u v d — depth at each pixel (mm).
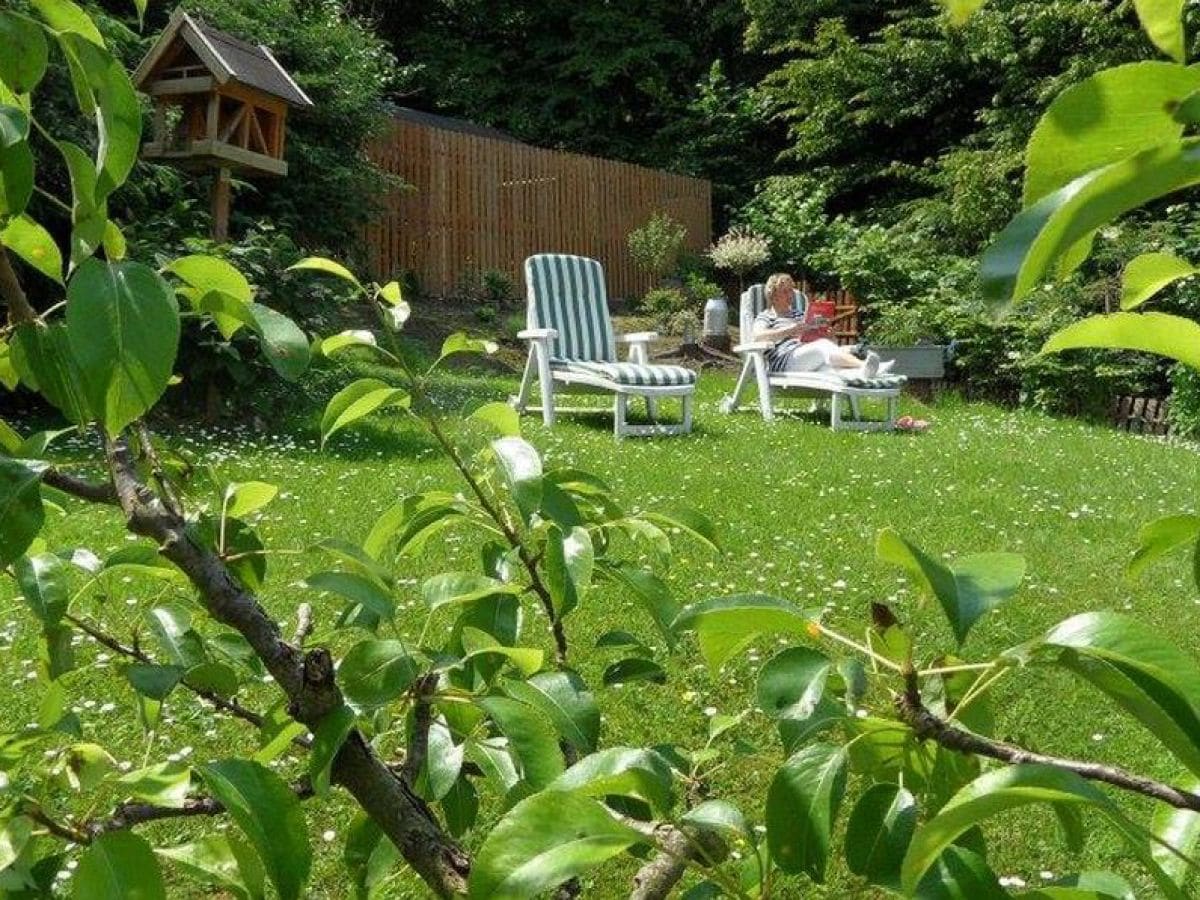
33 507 779
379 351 1241
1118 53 17812
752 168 23141
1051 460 8305
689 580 4695
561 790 748
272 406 8375
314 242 13781
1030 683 3607
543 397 9195
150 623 1048
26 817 833
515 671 1149
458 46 23500
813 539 5480
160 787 823
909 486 6918
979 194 18172
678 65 24000
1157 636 651
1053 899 718
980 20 19188
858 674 760
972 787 611
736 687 3547
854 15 22953
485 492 1331
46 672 1114
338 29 13461
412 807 933
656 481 6707
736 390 10586
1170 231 13133
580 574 1095
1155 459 8867
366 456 7203
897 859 766
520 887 678
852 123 21469
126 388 705
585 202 18094
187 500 1087
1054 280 510
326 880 2523
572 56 23891
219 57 8141
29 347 822
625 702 3420
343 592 929
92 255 746
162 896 761
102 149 747
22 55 735
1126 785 661
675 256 18656
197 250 8023
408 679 902
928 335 13789
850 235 19453
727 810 888
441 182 16062
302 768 2875
